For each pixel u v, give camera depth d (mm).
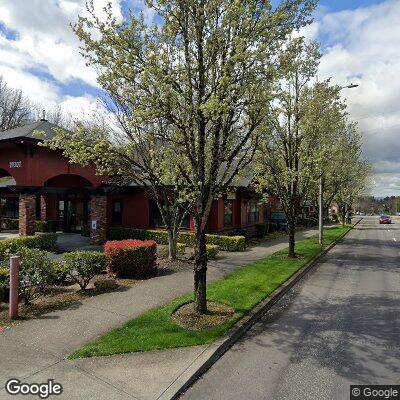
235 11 6641
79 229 24766
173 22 7203
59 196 25688
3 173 21938
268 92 7859
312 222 40562
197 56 7461
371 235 33906
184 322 7277
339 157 20719
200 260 7793
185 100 7410
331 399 4883
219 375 5512
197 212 7801
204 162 7891
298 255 16859
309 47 14758
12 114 42469
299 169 15203
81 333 6617
